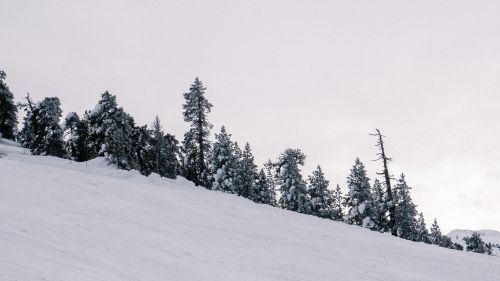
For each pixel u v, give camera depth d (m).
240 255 13.62
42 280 7.18
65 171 26.50
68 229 12.18
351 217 47.50
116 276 8.55
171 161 45.09
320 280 11.80
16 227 11.03
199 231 16.31
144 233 14.03
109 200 19.53
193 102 46.47
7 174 21.44
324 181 55.75
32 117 45.41
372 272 13.45
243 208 26.14
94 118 41.38
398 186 53.50
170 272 9.94
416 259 16.50
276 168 56.62
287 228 20.17
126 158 39.66
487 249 66.56
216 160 51.53
